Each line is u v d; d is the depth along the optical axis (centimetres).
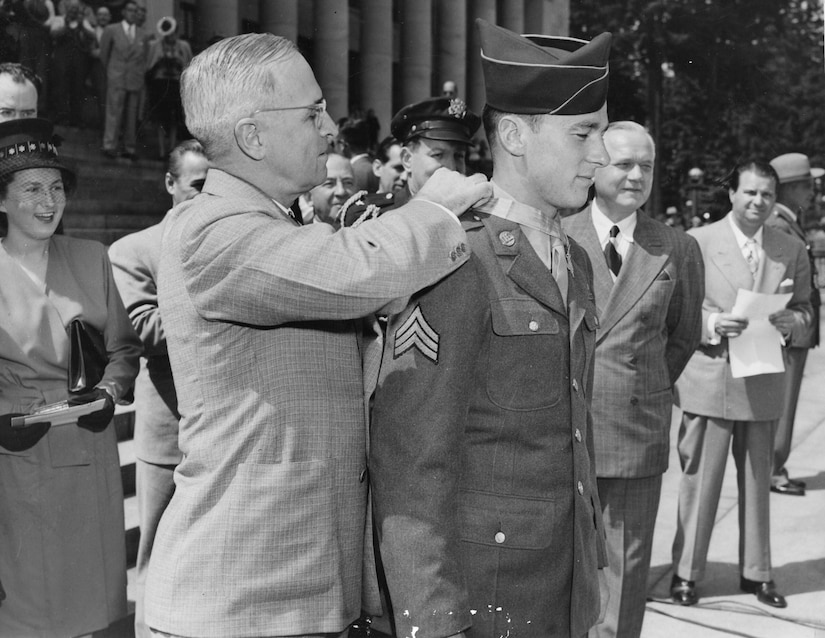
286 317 147
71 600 275
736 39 1202
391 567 148
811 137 1187
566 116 164
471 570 161
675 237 307
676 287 303
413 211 151
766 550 385
